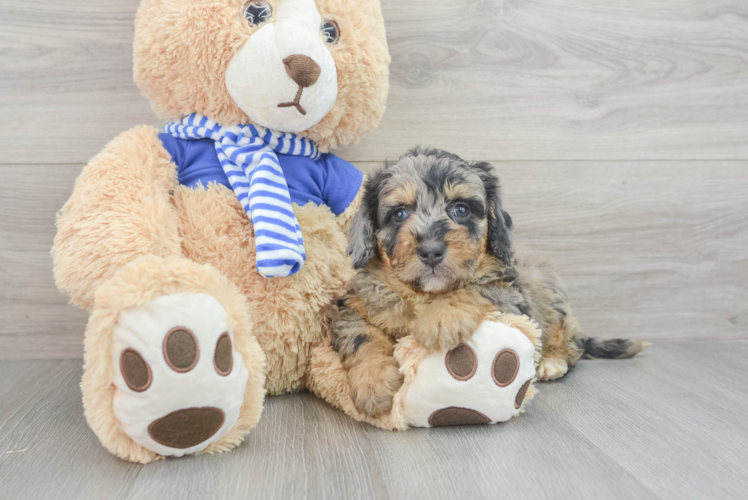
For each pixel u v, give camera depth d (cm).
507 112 89
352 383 65
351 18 71
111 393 57
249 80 66
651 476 56
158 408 55
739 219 94
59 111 83
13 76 82
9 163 83
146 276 56
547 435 63
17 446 61
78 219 64
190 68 68
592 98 90
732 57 91
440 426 65
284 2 67
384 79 75
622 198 92
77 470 57
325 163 77
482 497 53
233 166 70
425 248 63
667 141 92
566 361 80
